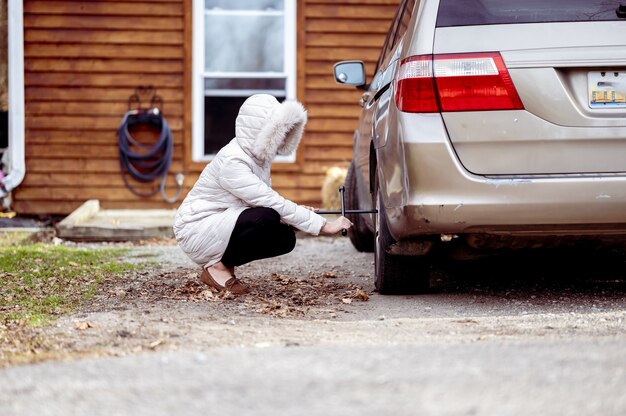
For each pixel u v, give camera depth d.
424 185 5.61
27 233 11.65
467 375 3.78
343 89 13.62
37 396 3.69
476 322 5.54
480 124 5.57
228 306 6.24
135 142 13.41
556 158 5.54
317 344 4.71
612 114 5.54
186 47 13.44
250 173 6.35
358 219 9.55
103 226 11.36
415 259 6.46
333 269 8.49
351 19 13.57
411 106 5.67
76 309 6.25
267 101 6.32
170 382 3.80
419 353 4.24
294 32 13.61
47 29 13.30
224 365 4.07
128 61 13.41
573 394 3.49
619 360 4.01
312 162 13.62
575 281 7.18
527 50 5.59
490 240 5.83
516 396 3.46
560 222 5.56
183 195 13.58
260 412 3.35
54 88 13.35
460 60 5.61
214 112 13.70
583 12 5.66
